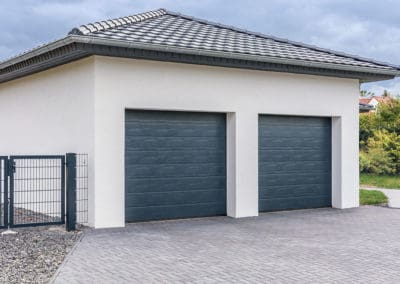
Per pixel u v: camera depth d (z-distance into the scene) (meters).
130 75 10.22
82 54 9.82
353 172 13.34
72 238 8.86
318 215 11.95
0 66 12.11
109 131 10.01
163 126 10.93
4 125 14.41
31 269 6.82
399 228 10.25
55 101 11.41
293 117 12.70
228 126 11.67
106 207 9.98
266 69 11.63
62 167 9.59
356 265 7.20
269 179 12.33
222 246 8.38
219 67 11.27
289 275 6.62
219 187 11.68
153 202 10.84
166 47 9.91
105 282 6.21
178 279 6.37
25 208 11.45
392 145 23.97
